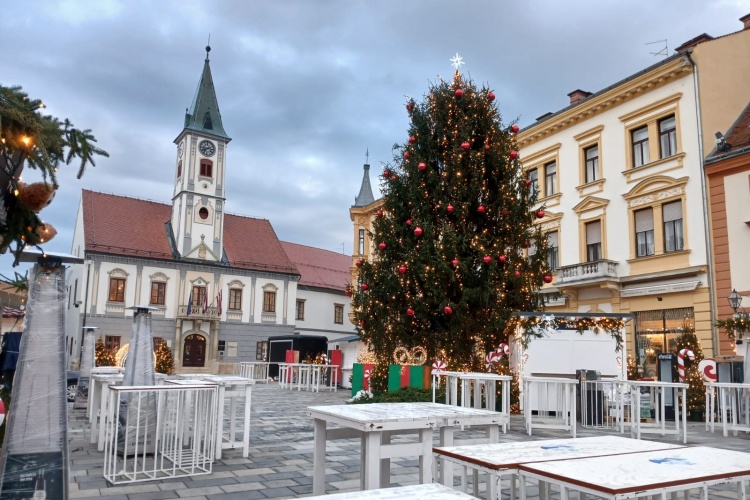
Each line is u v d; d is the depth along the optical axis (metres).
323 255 57.00
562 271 23.47
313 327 50.41
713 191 19.25
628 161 22.12
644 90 21.69
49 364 4.48
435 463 4.86
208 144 45.03
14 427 4.34
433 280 15.03
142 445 8.42
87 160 5.53
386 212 16.81
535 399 14.52
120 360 17.98
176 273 42.47
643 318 21.16
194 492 6.38
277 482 6.88
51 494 4.33
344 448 9.24
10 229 5.06
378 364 17.22
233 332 44.25
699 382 15.18
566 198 24.52
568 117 24.36
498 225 15.94
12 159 4.94
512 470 3.61
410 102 16.97
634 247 21.69
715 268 18.95
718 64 20.27
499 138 16.36
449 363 15.04
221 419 8.29
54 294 4.62
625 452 4.05
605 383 12.77
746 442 10.94
